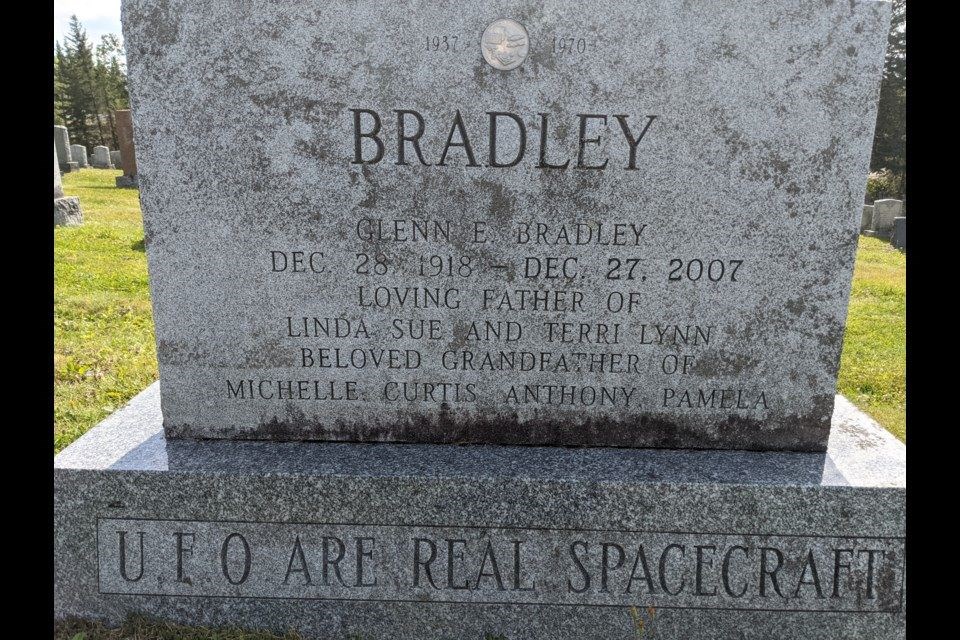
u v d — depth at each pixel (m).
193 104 1.48
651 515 1.50
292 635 1.53
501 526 1.51
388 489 1.50
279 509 1.51
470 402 1.57
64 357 2.37
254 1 1.45
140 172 1.50
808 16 1.44
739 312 1.54
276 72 1.47
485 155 1.49
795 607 1.51
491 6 1.45
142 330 2.70
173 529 1.51
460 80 1.47
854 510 1.49
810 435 1.57
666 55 1.46
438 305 1.54
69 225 4.59
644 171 1.49
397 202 1.51
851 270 1.52
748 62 1.46
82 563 1.52
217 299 1.54
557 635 1.53
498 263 1.52
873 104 1.47
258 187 1.50
